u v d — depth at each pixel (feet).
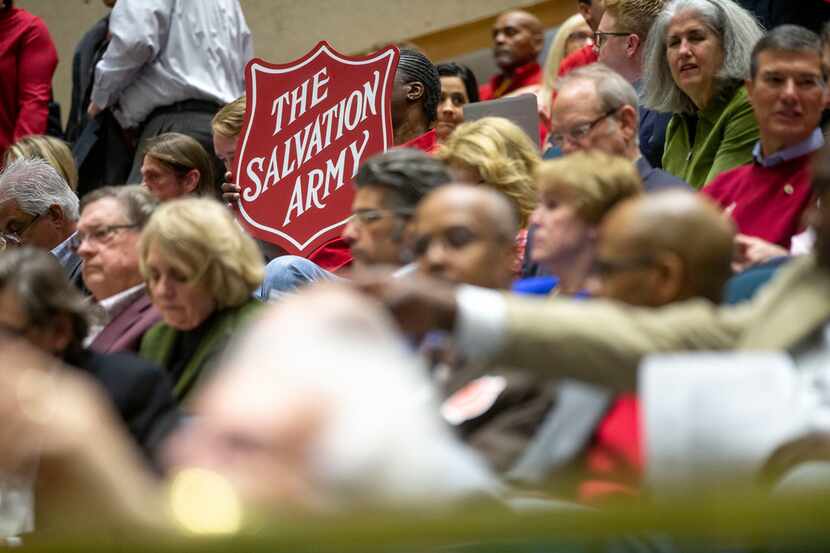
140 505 7.32
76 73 32.65
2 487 9.74
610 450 9.96
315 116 22.02
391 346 7.03
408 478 6.95
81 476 7.36
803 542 6.25
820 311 10.00
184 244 16.35
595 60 26.99
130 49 29.35
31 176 23.82
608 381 9.52
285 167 22.04
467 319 9.31
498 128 18.37
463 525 6.43
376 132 21.63
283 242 21.85
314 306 6.82
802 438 8.54
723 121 20.77
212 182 23.76
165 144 23.41
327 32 39.91
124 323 18.17
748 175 18.78
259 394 6.56
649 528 6.38
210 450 6.75
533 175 18.26
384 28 39.27
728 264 10.85
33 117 33.14
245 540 6.56
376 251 14.98
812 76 18.20
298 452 6.57
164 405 14.16
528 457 10.18
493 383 11.46
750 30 20.93
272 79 22.26
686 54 20.93
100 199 19.19
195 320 16.48
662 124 22.82
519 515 6.44
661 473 8.61
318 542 6.46
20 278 13.82
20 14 33.58
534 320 9.41
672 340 9.75
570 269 13.65
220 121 23.58
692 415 8.66
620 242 10.84
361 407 6.82
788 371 8.85
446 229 12.96
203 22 29.89
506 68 32.58
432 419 7.39
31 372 7.54
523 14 32.48
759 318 10.08
